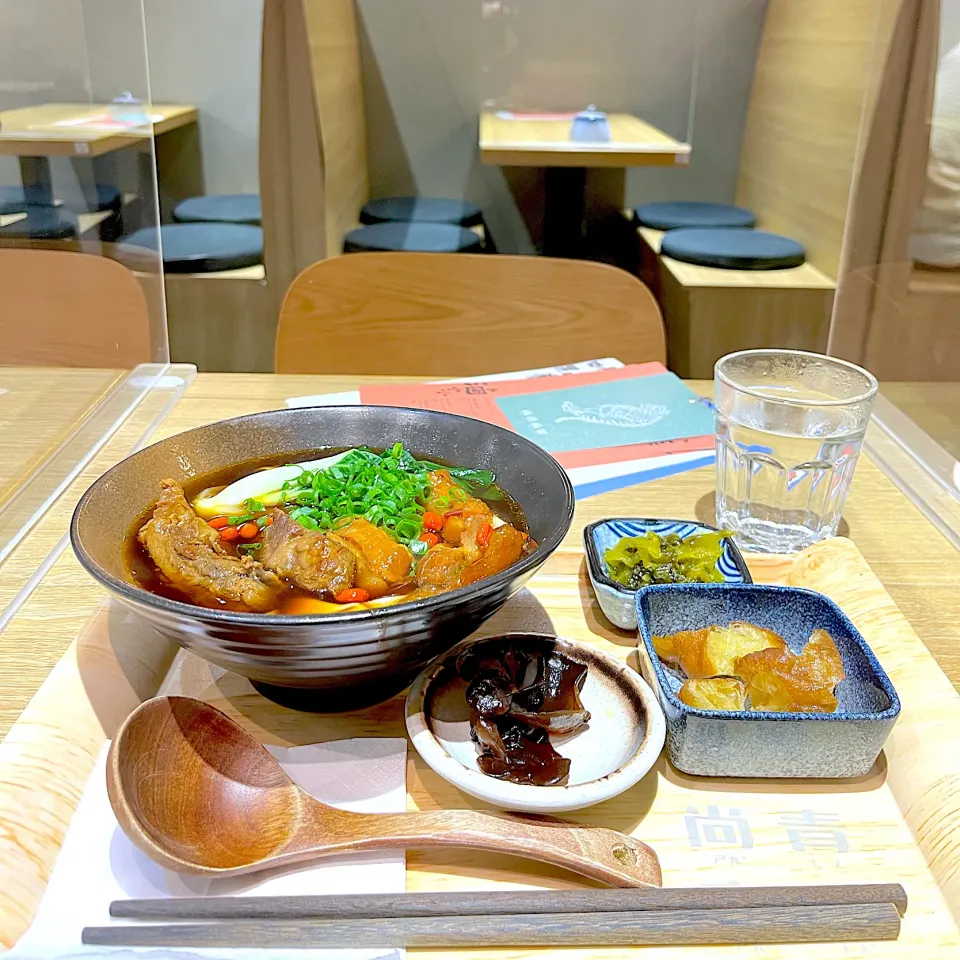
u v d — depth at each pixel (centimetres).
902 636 87
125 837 63
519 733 71
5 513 108
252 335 283
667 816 69
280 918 57
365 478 90
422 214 344
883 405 150
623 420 142
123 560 77
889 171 157
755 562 102
